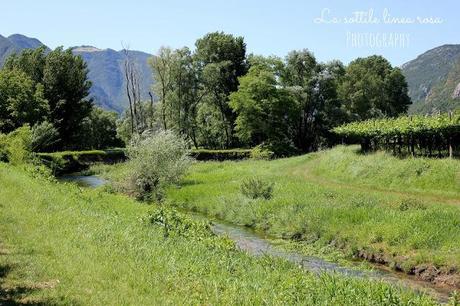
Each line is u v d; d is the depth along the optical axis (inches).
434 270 625.6
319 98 3149.6
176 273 427.2
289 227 884.6
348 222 829.2
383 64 3993.6
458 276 595.8
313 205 971.3
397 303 383.9
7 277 385.7
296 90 3002.0
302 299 372.5
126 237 545.6
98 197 986.1
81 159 2381.9
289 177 1456.7
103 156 2488.9
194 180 1558.8
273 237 884.6
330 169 1509.6
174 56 3228.3
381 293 394.0
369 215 836.0
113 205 889.5
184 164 1334.9
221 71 3334.2
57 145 2920.8
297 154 2869.1
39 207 712.4
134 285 390.6
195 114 3484.3
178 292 380.5
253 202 1082.1
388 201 952.3
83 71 3016.7
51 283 380.8
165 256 479.2
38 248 475.5
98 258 457.7
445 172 1094.4
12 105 2354.8
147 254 481.1
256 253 745.6
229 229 964.0
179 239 587.2
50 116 2763.3
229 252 556.1
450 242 673.6
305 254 750.5
